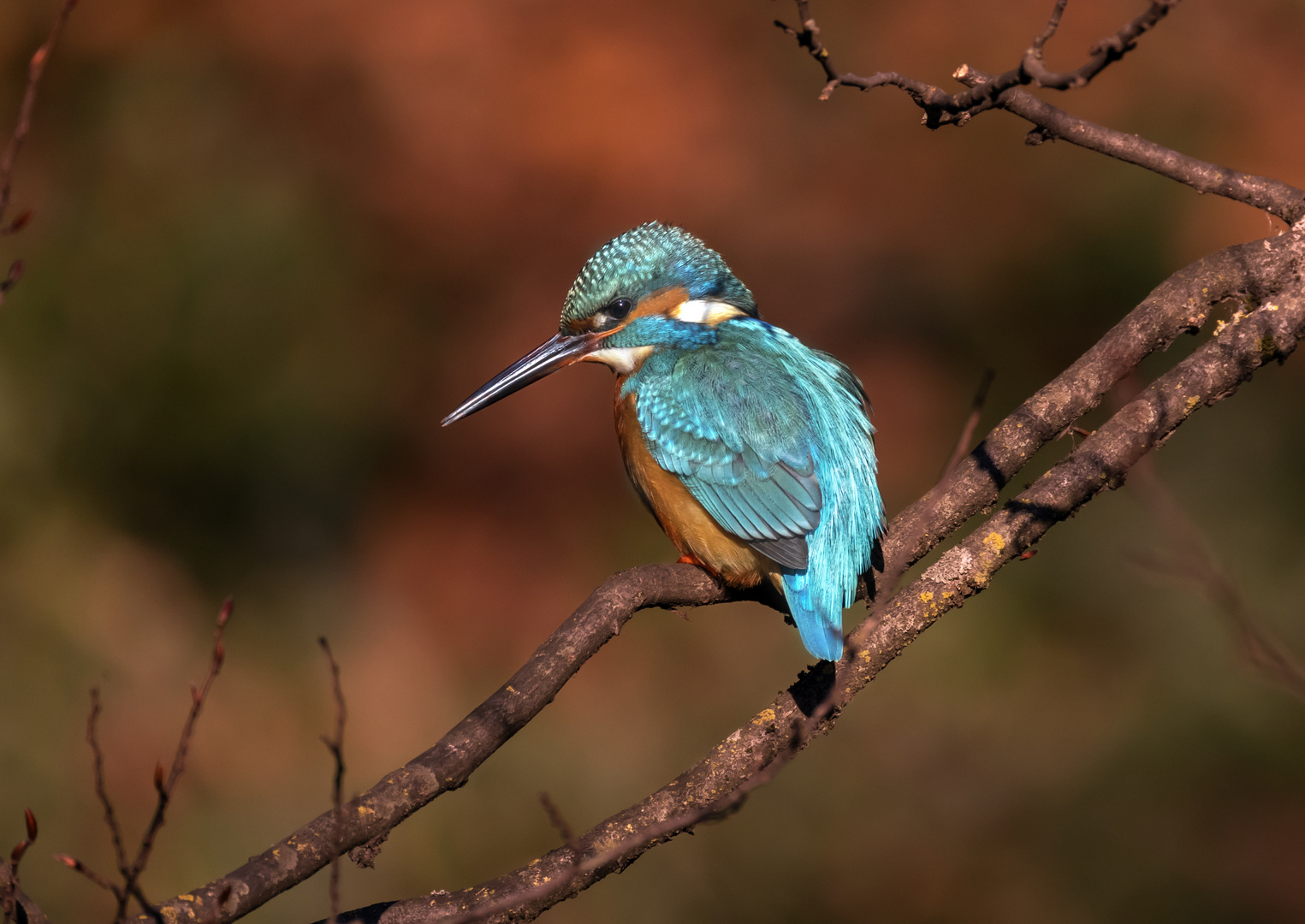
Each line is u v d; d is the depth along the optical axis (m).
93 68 15.05
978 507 6.07
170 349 13.91
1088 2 16.11
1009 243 15.88
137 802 11.22
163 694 12.10
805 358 6.86
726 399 6.46
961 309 15.94
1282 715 11.72
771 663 13.31
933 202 16.41
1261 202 5.97
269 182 15.10
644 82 16.53
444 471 15.34
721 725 12.85
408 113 16.14
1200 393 5.66
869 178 16.67
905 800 12.00
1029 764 12.23
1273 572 12.50
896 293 16.19
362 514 14.81
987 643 12.98
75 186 14.58
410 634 14.46
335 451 14.60
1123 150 5.76
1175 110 15.36
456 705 13.80
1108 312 15.29
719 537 6.44
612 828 4.81
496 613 14.83
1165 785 11.79
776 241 16.59
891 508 14.86
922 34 16.64
